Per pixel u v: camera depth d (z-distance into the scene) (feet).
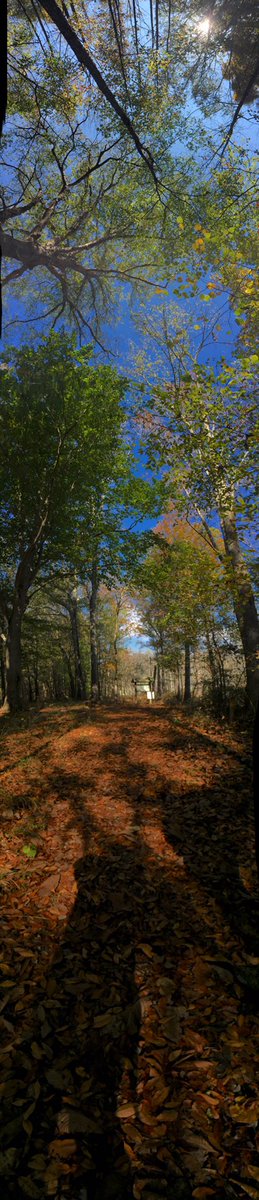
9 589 64.80
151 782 22.82
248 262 22.04
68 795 21.06
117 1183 6.39
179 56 14.82
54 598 82.17
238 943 11.46
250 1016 9.27
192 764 25.39
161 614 69.31
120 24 13.28
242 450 24.79
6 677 55.52
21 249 24.41
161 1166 6.64
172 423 25.99
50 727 37.37
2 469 50.85
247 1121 7.25
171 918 12.41
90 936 11.59
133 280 35.27
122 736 32.27
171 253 31.40
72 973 10.32
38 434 51.13
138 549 58.39
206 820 18.48
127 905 12.89
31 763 25.48
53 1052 8.36
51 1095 7.59
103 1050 8.45
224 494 25.86
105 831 17.48
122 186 27.63
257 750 9.66
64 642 93.61
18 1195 6.18
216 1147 6.91
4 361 50.90
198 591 32.19
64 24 11.31
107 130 21.62
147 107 18.97
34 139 24.04
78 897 13.19
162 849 16.24
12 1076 7.88
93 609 71.51
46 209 26.09
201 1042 8.65
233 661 39.83
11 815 18.43
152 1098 7.59
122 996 9.72
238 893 13.62
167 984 10.09
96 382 52.49
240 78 14.73
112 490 61.26
